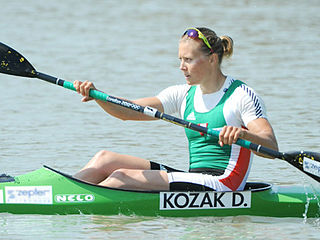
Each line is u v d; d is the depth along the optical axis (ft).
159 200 63.46
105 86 136.67
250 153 64.34
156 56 179.42
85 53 183.42
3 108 118.21
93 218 62.95
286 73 152.25
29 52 183.01
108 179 64.34
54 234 58.13
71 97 129.29
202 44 62.39
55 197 63.67
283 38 211.00
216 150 64.03
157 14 275.80
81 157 87.86
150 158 87.45
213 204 63.93
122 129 104.53
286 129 101.71
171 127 106.42
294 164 62.90
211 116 63.57
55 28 234.79
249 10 286.87
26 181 64.13
